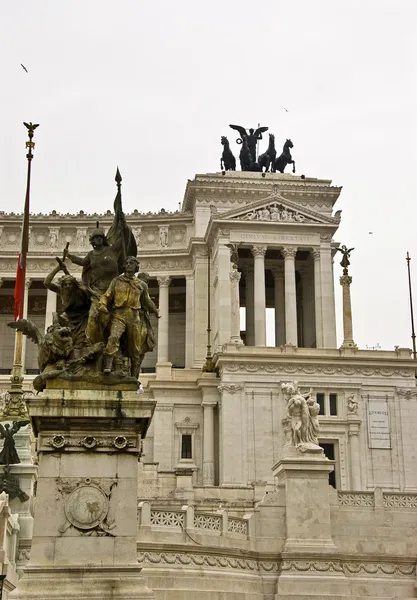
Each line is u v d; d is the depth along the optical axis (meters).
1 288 103.12
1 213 102.38
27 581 16.70
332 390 71.44
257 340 88.50
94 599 16.55
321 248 92.06
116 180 20.88
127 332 18.81
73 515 17.30
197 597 34.03
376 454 70.56
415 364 72.44
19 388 42.84
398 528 40.31
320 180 98.44
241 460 69.25
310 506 39.03
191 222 101.62
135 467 17.80
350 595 37.47
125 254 20.22
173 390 75.19
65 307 19.59
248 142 106.19
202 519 36.78
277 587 37.03
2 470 36.19
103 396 18.03
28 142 51.50
